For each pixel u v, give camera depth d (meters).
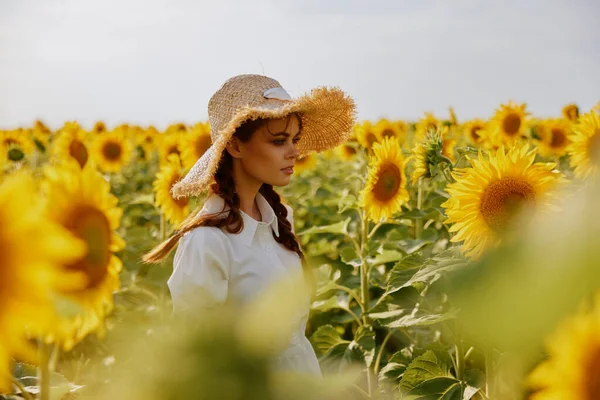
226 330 0.36
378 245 5.09
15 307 0.73
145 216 8.87
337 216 8.41
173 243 3.01
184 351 0.35
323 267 5.15
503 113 8.57
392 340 5.68
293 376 0.36
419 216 5.51
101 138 10.58
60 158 9.85
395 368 4.27
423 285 4.13
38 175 4.87
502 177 3.09
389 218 5.49
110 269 2.02
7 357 0.75
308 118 3.52
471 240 3.06
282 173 2.90
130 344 0.36
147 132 18.22
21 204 0.74
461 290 0.34
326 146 3.75
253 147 2.86
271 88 3.02
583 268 0.31
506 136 8.55
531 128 9.00
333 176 12.45
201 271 2.65
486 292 0.33
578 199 0.32
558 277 0.31
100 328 1.99
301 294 0.38
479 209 3.08
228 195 2.83
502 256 0.34
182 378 0.34
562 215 0.33
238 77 3.09
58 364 3.51
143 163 15.90
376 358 4.96
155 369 0.35
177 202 6.31
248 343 0.35
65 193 1.90
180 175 6.33
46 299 0.73
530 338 0.32
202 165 2.99
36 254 0.72
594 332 0.51
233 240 2.78
